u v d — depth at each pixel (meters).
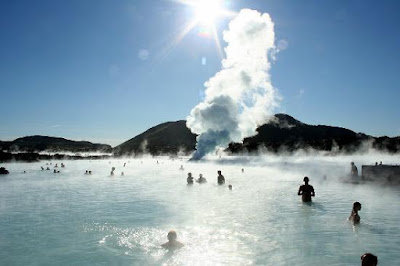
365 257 5.16
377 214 14.04
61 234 11.41
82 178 36.03
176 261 8.58
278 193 21.34
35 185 28.80
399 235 10.74
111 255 9.15
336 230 11.45
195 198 19.55
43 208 16.75
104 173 43.97
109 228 12.14
